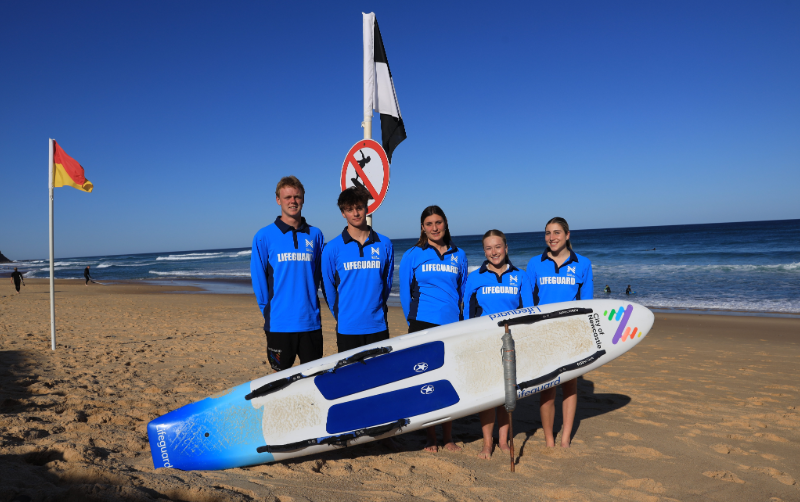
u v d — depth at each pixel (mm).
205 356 6711
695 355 7441
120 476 2184
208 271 44375
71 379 4848
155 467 2602
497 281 3373
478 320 3295
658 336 9672
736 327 10711
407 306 3385
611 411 4363
